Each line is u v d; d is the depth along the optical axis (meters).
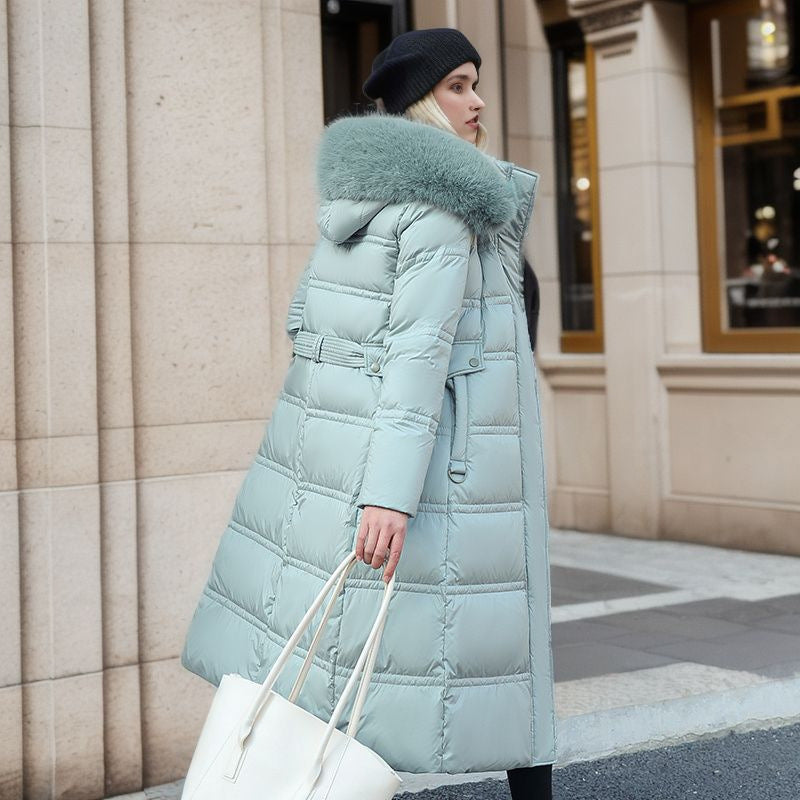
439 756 2.55
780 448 7.08
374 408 2.54
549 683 2.71
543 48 8.27
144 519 3.57
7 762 3.36
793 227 7.36
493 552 2.61
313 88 3.82
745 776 3.72
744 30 7.53
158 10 3.55
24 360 3.36
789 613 5.59
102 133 3.45
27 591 3.38
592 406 8.03
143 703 3.59
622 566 6.88
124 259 3.49
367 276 2.60
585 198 8.23
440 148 2.54
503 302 2.71
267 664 2.67
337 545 2.54
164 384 3.59
